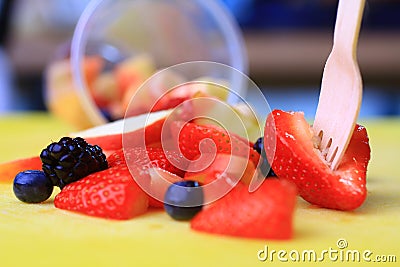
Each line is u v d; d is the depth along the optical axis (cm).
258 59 98
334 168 32
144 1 65
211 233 29
